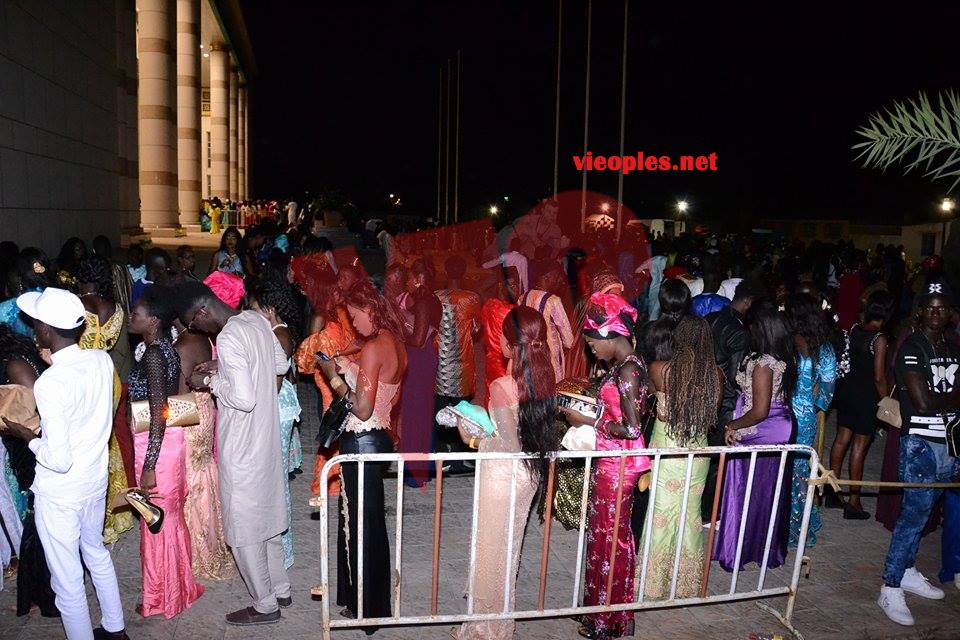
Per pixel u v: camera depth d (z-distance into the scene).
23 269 5.36
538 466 4.23
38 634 4.50
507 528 4.33
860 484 4.68
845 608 5.11
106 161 16.09
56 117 12.20
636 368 4.35
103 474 4.15
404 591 5.06
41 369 4.52
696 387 4.86
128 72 18.77
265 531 4.53
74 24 13.43
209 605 4.85
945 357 4.94
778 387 5.22
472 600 4.32
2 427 4.20
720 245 17.53
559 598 5.07
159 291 5.48
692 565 5.15
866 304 6.50
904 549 5.00
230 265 10.64
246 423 4.39
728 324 5.96
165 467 4.59
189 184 37.44
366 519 4.46
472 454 4.14
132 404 4.46
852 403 6.57
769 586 5.37
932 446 4.98
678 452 4.45
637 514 5.62
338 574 4.64
